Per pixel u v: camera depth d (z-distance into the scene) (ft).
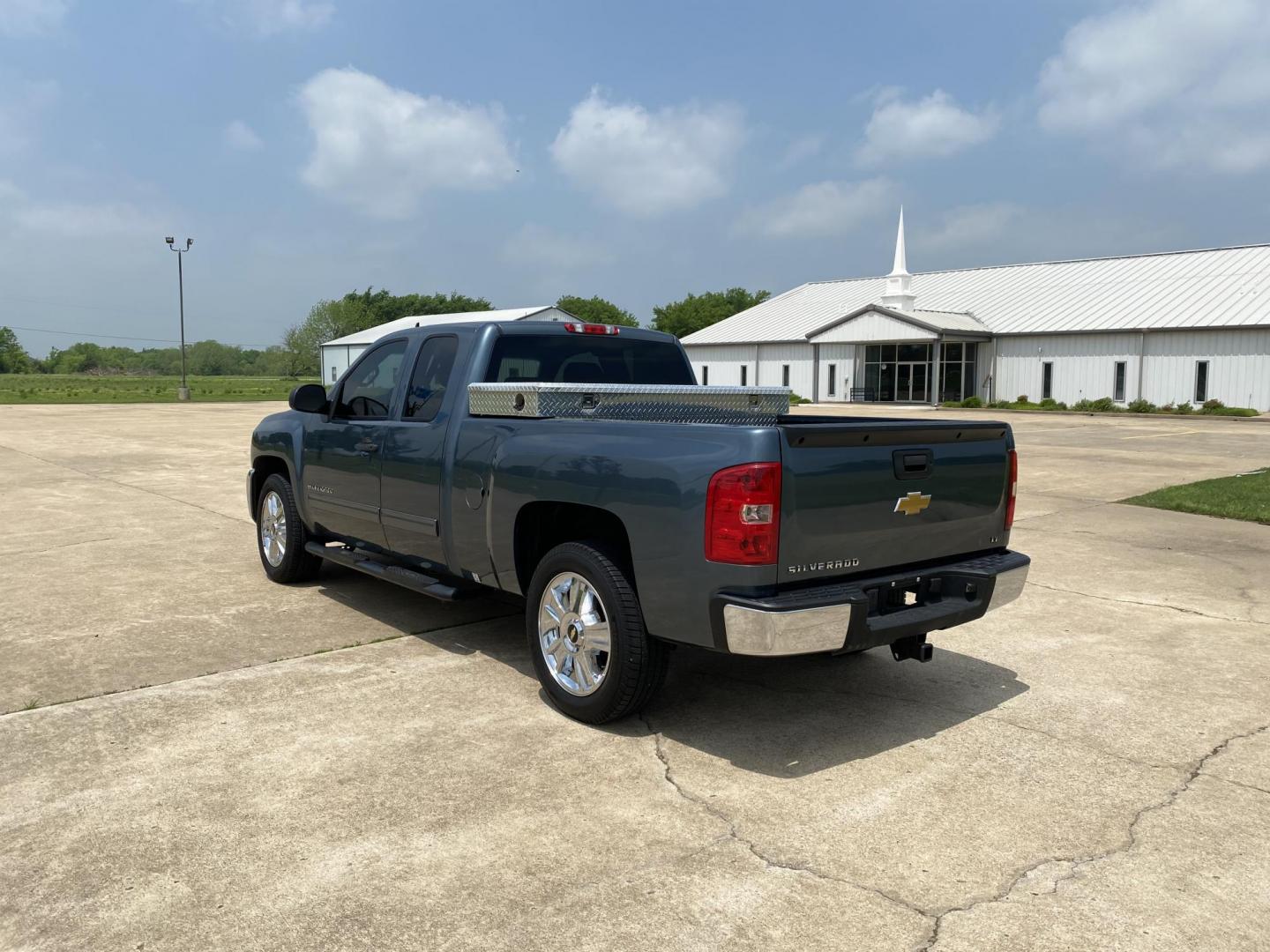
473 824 11.12
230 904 9.43
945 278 177.47
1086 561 27.14
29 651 17.70
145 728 14.01
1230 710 15.21
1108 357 128.98
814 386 156.25
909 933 9.04
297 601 21.72
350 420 19.93
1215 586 23.99
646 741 13.70
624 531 14.44
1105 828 11.22
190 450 62.44
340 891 9.68
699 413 16.22
